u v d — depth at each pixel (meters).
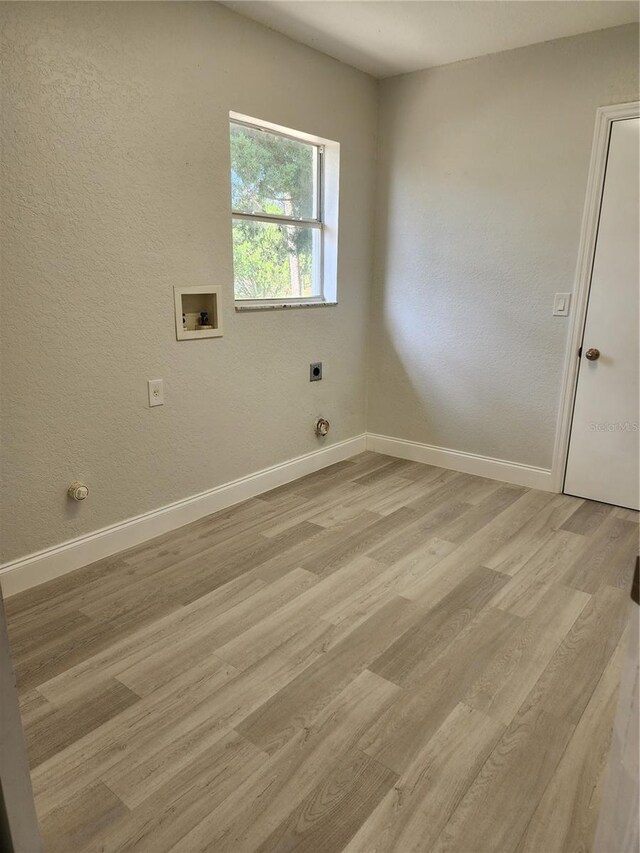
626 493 3.14
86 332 2.33
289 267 3.39
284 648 1.96
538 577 2.42
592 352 3.07
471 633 2.04
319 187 3.47
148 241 2.49
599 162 2.89
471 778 1.46
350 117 3.40
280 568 2.49
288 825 1.33
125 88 2.29
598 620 2.12
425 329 3.72
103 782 1.44
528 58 3.00
